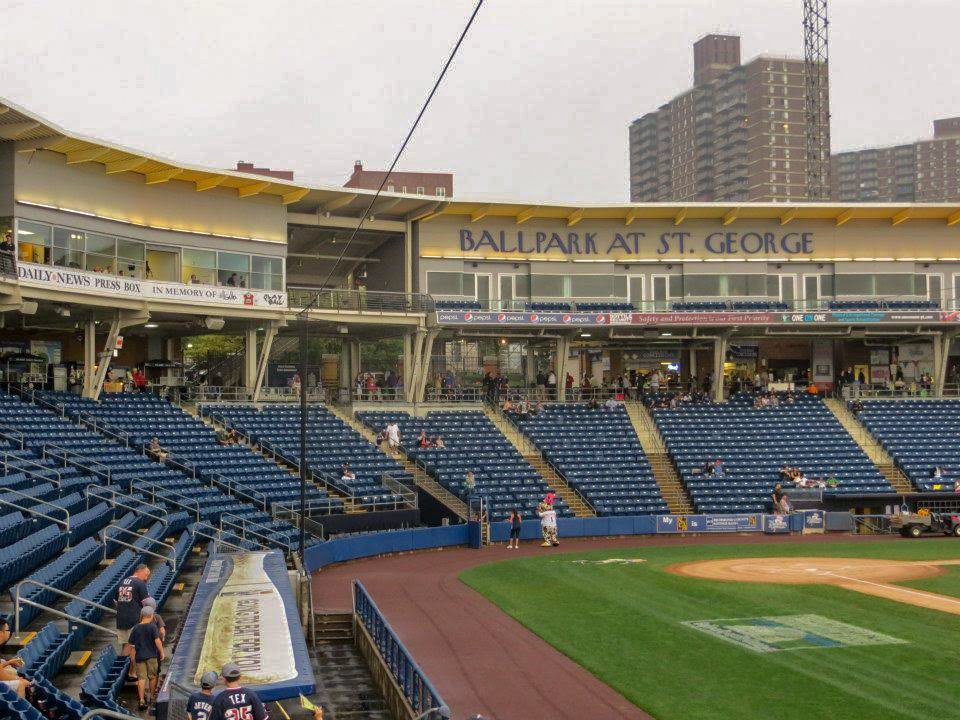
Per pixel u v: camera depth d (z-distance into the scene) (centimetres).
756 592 3400
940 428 6412
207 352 8312
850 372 7138
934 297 6756
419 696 1888
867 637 2684
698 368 7075
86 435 4309
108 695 1736
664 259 6588
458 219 6294
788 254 6681
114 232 4819
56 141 4206
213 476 4462
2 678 1421
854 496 5553
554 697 2183
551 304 6341
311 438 5331
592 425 6212
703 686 2238
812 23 16412
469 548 4781
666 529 5278
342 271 6931
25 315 4844
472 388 6378
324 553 4084
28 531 2767
